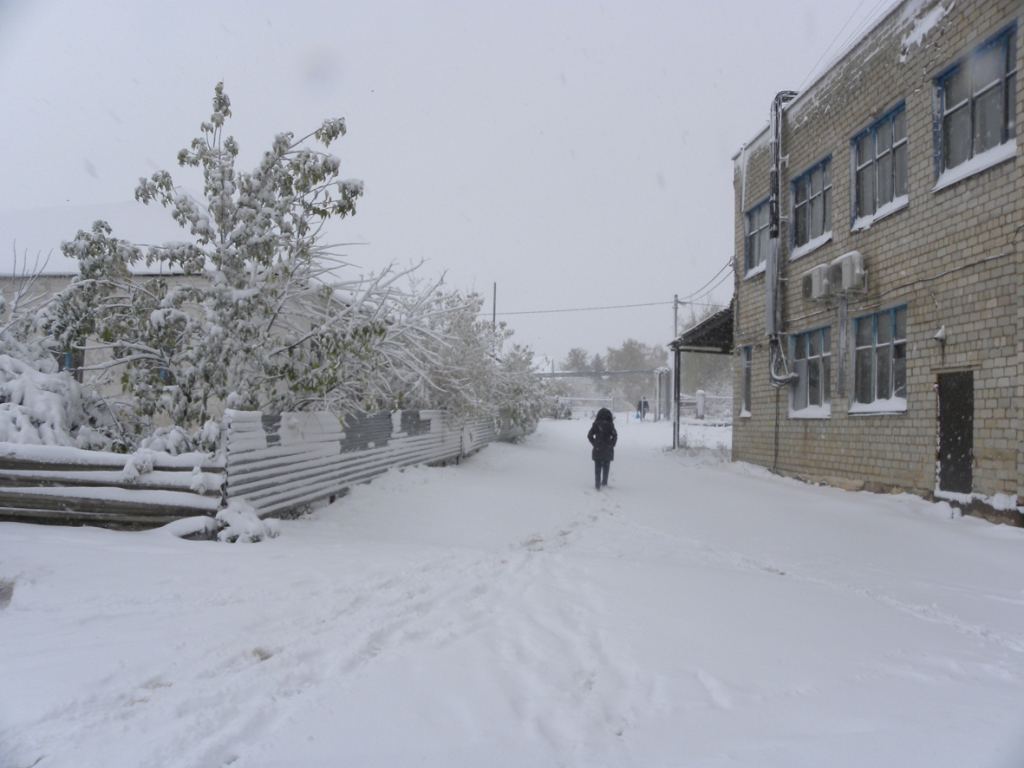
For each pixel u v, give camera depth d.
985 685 3.62
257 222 8.12
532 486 13.55
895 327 11.84
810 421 14.41
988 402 9.45
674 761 2.56
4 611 4.23
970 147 10.06
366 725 2.82
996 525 8.95
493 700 3.12
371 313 10.23
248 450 7.17
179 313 7.90
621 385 91.88
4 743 2.63
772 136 15.90
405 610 4.59
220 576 5.21
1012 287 9.09
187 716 2.87
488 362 17.05
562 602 4.98
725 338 22.42
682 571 6.27
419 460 13.82
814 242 14.45
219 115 8.45
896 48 11.70
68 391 8.16
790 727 2.89
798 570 7.05
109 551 5.65
